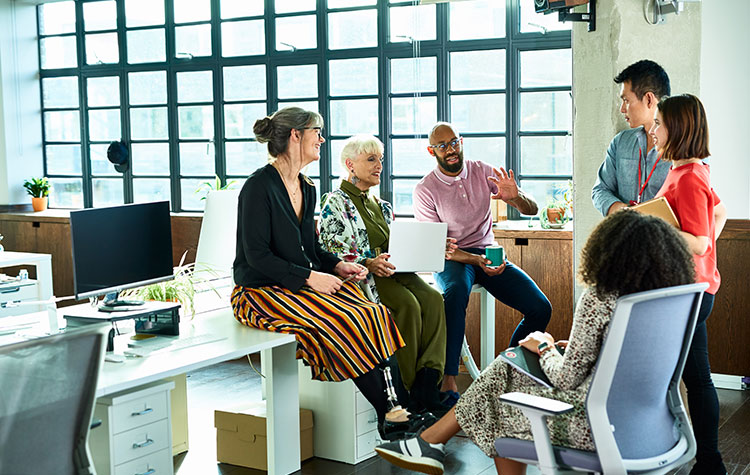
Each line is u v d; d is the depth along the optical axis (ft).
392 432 11.73
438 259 13.15
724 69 16.03
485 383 8.99
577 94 14.24
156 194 26.03
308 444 12.48
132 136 26.11
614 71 13.60
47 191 27.07
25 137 27.71
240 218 11.68
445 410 12.95
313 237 12.19
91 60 26.66
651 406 7.80
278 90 23.56
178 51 25.08
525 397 7.83
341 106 22.62
